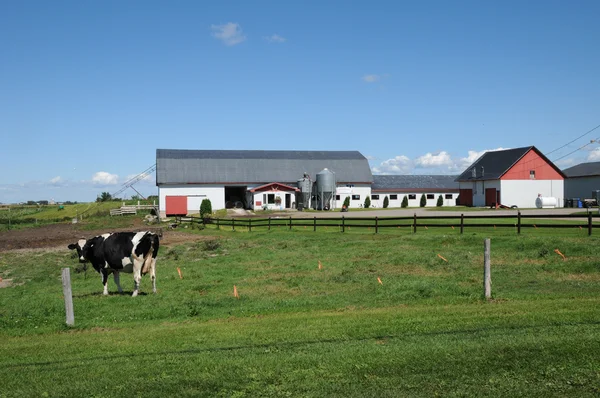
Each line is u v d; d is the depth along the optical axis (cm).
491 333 834
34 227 6088
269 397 623
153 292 1504
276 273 1769
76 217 6744
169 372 724
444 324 916
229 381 677
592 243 1906
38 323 1128
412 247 2247
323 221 4416
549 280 1407
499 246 2091
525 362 688
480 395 600
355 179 7731
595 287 1282
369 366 703
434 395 605
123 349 870
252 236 3416
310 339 865
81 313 1217
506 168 6469
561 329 832
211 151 8069
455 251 2009
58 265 2619
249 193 7369
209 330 970
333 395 617
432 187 7906
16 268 2636
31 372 770
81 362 807
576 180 7088
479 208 6425
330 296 1309
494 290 1290
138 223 5862
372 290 1366
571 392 597
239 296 1358
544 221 3372
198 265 2142
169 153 7700
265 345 841
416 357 727
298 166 7875
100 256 1500
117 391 665
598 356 694
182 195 7200
